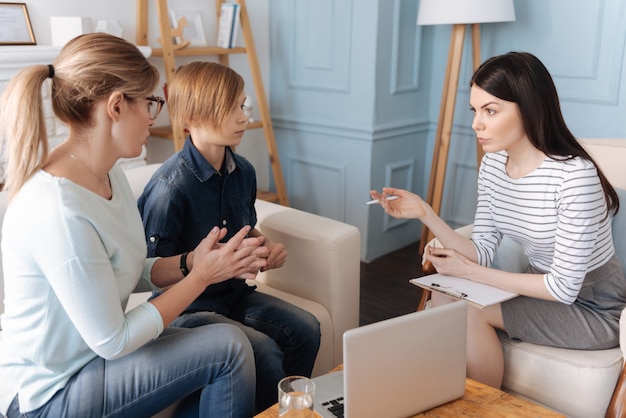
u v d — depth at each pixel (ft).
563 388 5.10
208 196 5.67
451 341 4.20
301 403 3.62
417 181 11.75
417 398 4.12
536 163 5.24
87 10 8.67
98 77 3.87
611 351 5.18
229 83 5.34
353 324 6.61
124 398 4.19
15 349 4.10
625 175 6.12
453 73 9.96
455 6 9.13
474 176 11.11
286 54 11.35
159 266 4.98
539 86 4.91
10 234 3.87
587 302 5.39
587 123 9.67
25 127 3.82
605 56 9.26
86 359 4.19
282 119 11.68
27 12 7.96
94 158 4.08
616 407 4.97
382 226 11.22
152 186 5.54
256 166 11.92
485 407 4.28
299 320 5.73
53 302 3.93
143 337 4.05
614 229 6.03
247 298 6.02
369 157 10.55
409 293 9.73
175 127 8.91
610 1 9.04
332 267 6.20
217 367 4.40
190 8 10.03
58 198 3.78
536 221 5.29
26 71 3.87
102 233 3.97
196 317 5.45
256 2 11.12
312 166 11.55
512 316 5.27
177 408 4.94
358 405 3.86
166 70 9.02
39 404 4.12
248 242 4.43
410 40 10.64
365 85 10.28
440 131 10.39
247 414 4.59
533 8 9.81
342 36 10.40
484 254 5.72
